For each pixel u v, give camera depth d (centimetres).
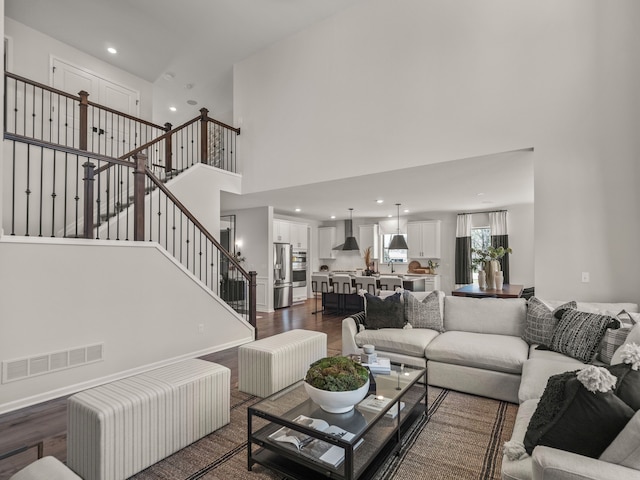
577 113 354
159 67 631
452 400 296
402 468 203
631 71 334
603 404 118
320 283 762
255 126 597
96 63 593
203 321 430
